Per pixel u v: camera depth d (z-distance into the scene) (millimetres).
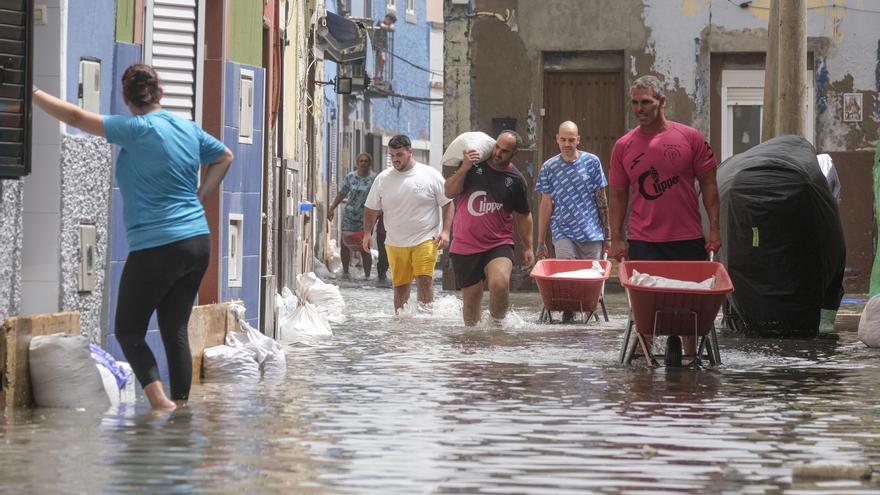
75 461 9977
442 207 26312
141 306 13281
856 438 11375
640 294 17016
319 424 11930
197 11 17484
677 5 38469
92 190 14500
